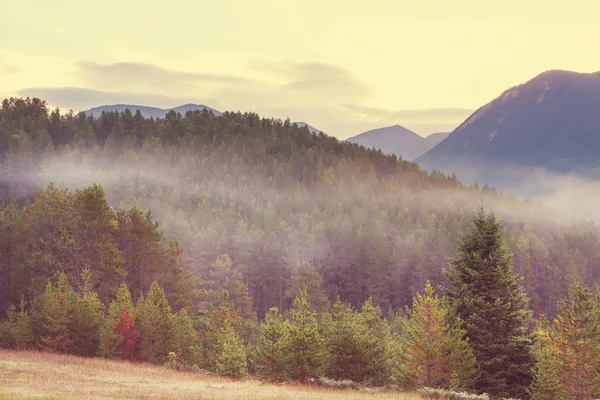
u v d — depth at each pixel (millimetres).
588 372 38812
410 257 148875
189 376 39562
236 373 41656
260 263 136750
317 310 114000
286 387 33719
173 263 81938
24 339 50781
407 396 31359
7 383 29078
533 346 37344
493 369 36844
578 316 39844
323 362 36781
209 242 133750
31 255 74188
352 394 31438
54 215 78688
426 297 36312
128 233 80375
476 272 38812
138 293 77500
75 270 74375
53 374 33906
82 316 49062
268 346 39469
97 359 45156
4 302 75000
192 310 81750
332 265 150125
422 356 35062
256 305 133500
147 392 27781
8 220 86812
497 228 40281
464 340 36562
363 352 36938
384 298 142625
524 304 38594
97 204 77000
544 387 34594
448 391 31938
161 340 48156
